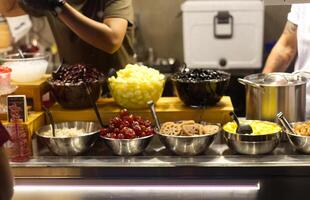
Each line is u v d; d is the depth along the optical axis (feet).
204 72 7.78
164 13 14.64
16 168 6.78
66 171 6.76
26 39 14.57
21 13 9.36
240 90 10.22
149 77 7.59
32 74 7.74
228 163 6.64
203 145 6.81
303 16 9.54
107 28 8.22
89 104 7.72
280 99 7.30
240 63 13.16
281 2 7.02
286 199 6.67
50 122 7.47
